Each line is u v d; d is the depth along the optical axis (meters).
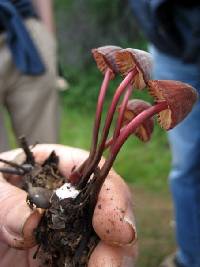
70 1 1.78
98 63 0.22
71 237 0.22
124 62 0.21
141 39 1.65
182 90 0.19
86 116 1.54
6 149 0.55
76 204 0.21
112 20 1.73
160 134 1.17
